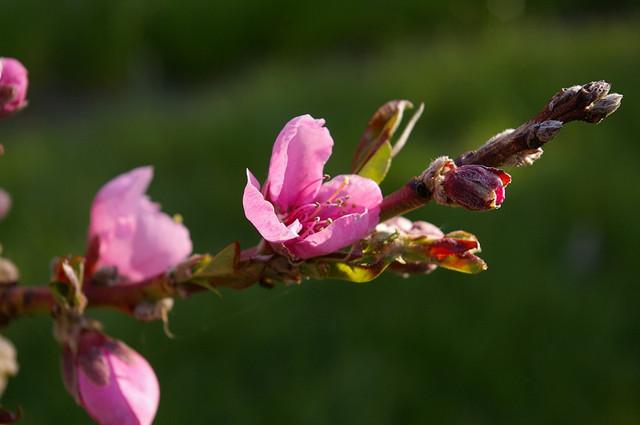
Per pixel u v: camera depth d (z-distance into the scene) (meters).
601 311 0.88
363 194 0.34
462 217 1.00
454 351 0.84
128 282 0.38
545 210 1.02
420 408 0.80
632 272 0.94
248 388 0.84
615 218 1.00
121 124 1.47
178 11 2.18
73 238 1.09
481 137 1.25
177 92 2.10
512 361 0.83
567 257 0.97
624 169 1.09
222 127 1.33
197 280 0.36
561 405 0.80
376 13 2.17
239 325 0.89
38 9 2.06
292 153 0.34
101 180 1.23
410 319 0.87
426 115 1.33
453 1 2.14
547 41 1.58
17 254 1.04
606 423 0.78
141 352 0.87
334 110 1.36
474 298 0.89
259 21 2.20
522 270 0.93
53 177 1.22
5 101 0.37
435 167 0.33
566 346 0.85
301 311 0.89
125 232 0.38
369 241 0.33
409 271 0.35
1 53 2.04
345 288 0.91
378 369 0.83
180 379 0.85
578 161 1.12
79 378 0.36
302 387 0.83
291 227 0.33
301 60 2.13
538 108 1.35
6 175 1.22
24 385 0.84
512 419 0.79
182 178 1.23
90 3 2.09
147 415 0.36
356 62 1.98
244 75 2.11
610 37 1.59
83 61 2.10
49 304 0.38
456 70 1.45
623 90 1.34
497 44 1.60
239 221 1.09
